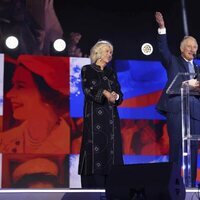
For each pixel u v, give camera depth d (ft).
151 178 26.40
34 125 51.31
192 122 36.78
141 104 53.36
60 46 52.01
